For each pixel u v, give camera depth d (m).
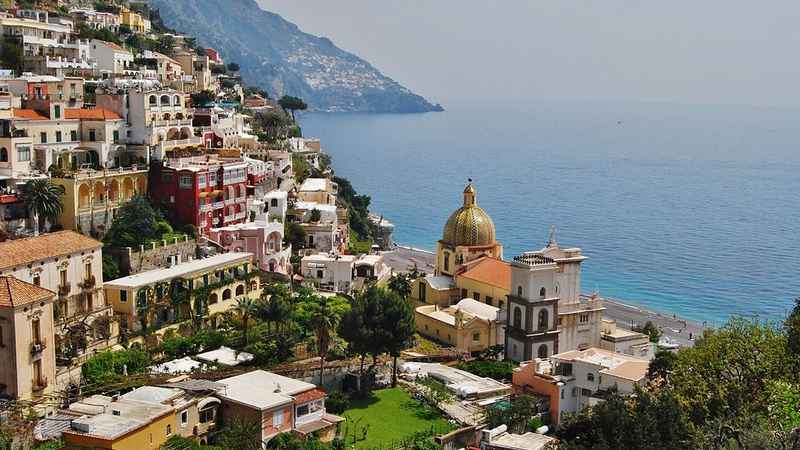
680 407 90.69
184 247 148.50
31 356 100.81
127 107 163.62
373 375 125.31
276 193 185.00
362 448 104.69
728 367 99.12
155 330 124.69
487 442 102.12
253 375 110.50
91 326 116.19
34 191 133.75
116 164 157.50
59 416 94.06
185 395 99.00
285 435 100.00
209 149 179.00
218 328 134.25
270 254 163.62
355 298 149.25
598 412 94.94
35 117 146.88
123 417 89.00
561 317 145.25
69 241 119.00
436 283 164.25
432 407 119.38
